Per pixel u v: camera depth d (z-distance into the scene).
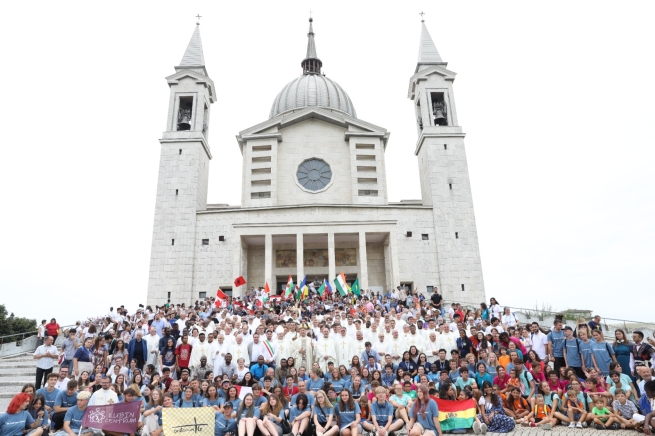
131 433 12.71
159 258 46.53
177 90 53.22
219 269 46.56
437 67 54.28
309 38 76.38
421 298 39.28
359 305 30.28
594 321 18.92
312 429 13.36
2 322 49.34
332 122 55.97
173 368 18.02
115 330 23.92
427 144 51.38
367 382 15.78
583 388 15.11
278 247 49.66
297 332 19.98
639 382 14.62
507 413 15.02
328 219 47.97
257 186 52.69
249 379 15.98
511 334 19.42
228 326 19.75
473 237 48.03
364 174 53.59
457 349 18.12
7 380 21.31
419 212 48.91
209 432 12.87
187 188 48.91
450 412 14.06
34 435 11.62
